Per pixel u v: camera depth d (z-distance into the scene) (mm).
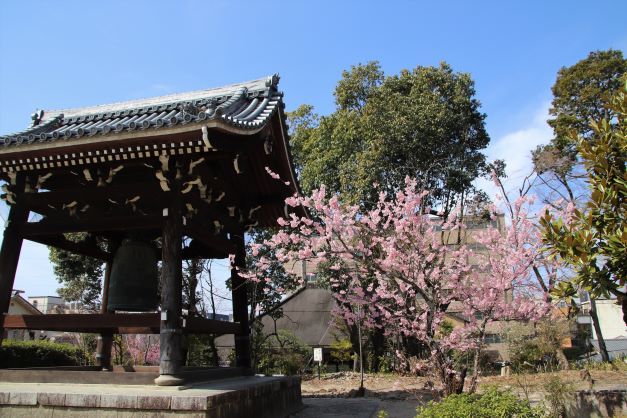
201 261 17500
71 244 9531
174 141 7281
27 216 8523
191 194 8211
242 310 10445
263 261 9586
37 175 8578
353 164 20625
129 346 19031
